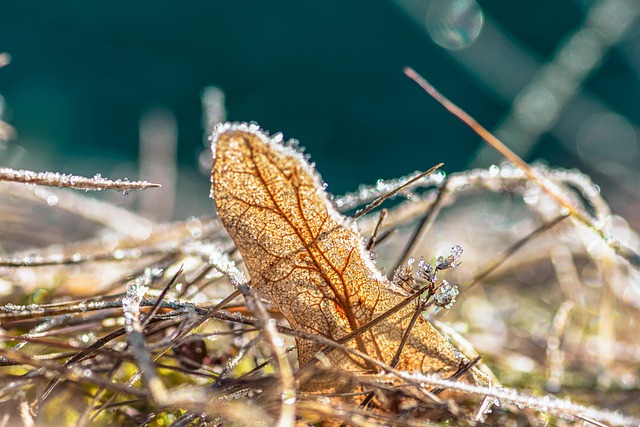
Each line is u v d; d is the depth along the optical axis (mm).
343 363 261
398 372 253
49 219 456
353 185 1064
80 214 398
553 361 320
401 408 264
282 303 261
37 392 259
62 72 1220
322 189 257
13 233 406
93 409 260
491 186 328
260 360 290
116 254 307
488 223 517
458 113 309
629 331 351
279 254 260
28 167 709
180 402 243
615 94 1128
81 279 331
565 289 363
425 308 260
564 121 893
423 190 608
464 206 576
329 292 261
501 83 867
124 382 275
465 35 868
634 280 341
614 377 318
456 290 261
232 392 259
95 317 282
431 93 308
